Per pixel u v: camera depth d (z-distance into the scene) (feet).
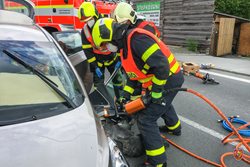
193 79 22.81
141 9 45.93
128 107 8.99
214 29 34.83
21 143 5.37
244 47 36.27
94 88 12.71
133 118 10.66
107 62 14.08
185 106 16.58
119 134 10.47
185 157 10.92
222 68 27.09
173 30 42.73
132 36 8.23
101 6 24.17
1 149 5.18
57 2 24.34
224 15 37.68
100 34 9.22
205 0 36.19
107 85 14.88
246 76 24.54
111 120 10.54
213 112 15.67
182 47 41.60
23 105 6.39
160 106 9.05
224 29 34.60
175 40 42.78
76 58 14.53
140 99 8.83
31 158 5.07
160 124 13.65
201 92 19.31
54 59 7.80
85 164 5.22
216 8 66.80
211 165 10.41
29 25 8.85
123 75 14.03
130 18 9.00
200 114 15.34
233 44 38.11
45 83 7.11
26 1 12.61
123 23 8.92
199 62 30.42
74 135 5.82
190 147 11.71
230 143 12.10
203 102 17.31
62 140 5.61
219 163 10.57
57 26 24.95
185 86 20.76
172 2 41.65
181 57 33.73
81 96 7.36
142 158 10.55
